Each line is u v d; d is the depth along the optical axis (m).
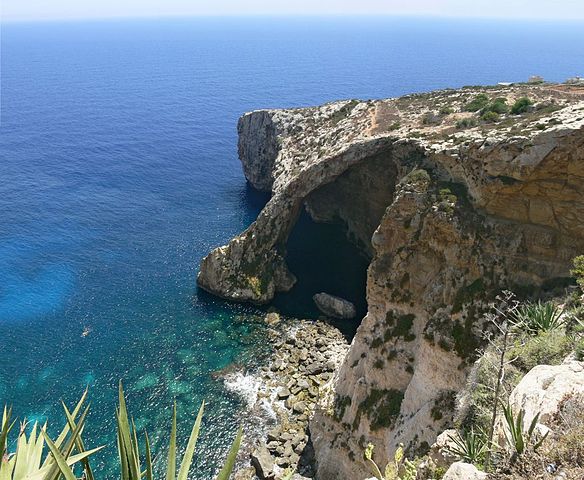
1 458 10.70
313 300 62.19
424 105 72.88
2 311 58.69
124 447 9.93
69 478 9.22
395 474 14.27
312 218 81.00
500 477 11.53
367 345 39.59
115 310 59.44
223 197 99.19
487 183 36.28
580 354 17.56
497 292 34.75
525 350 21.31
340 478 36.59
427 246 38.97
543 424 12.93
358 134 65.25
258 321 58.09
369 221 69.00
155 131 158.88
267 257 63.53
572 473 10.69
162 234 80.94
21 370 48.88
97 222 85.25
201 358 51.41
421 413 32.69
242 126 106.25
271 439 40.75
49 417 43.16
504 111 53.09
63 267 69.31
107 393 46.16
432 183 40.66
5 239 77.69
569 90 62.84
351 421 37.00
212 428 42.56
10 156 126.81
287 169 76.94
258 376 48.81
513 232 35.69
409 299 38.88
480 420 18.86
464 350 33.19
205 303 61.47
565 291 31.45
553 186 33.69
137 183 107.75
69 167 118.88
